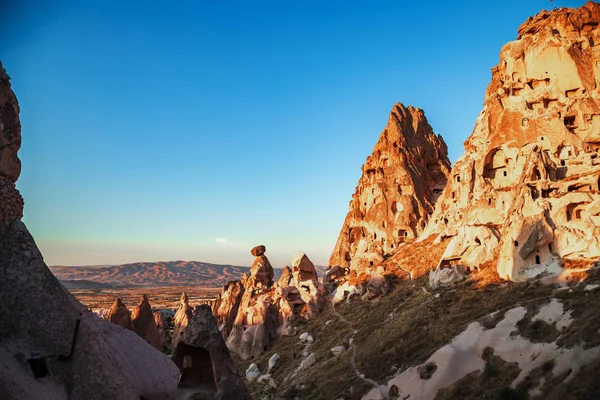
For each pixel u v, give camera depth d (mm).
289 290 77812
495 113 72625
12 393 12320
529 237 47906
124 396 14906
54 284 15219
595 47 68625
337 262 102812
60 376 14180
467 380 35750
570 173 55625
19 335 14031
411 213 93312
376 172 102625
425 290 58344
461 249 58312
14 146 15820
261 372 61969
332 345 58031
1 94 15406
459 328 43000
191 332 21547
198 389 20594
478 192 69125
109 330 18875
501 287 47969
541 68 69500
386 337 49906
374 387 41375
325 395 44375
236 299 88750
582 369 29484
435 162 106562
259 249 91812
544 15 75250
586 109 63250
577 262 44469
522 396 30953
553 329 35656
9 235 15141
